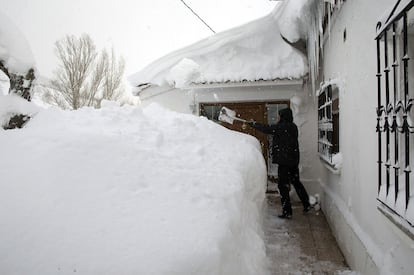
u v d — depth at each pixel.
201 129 3.22
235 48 6.34
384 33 1.87
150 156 1.79
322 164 5.25
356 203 2.88
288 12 5.05
